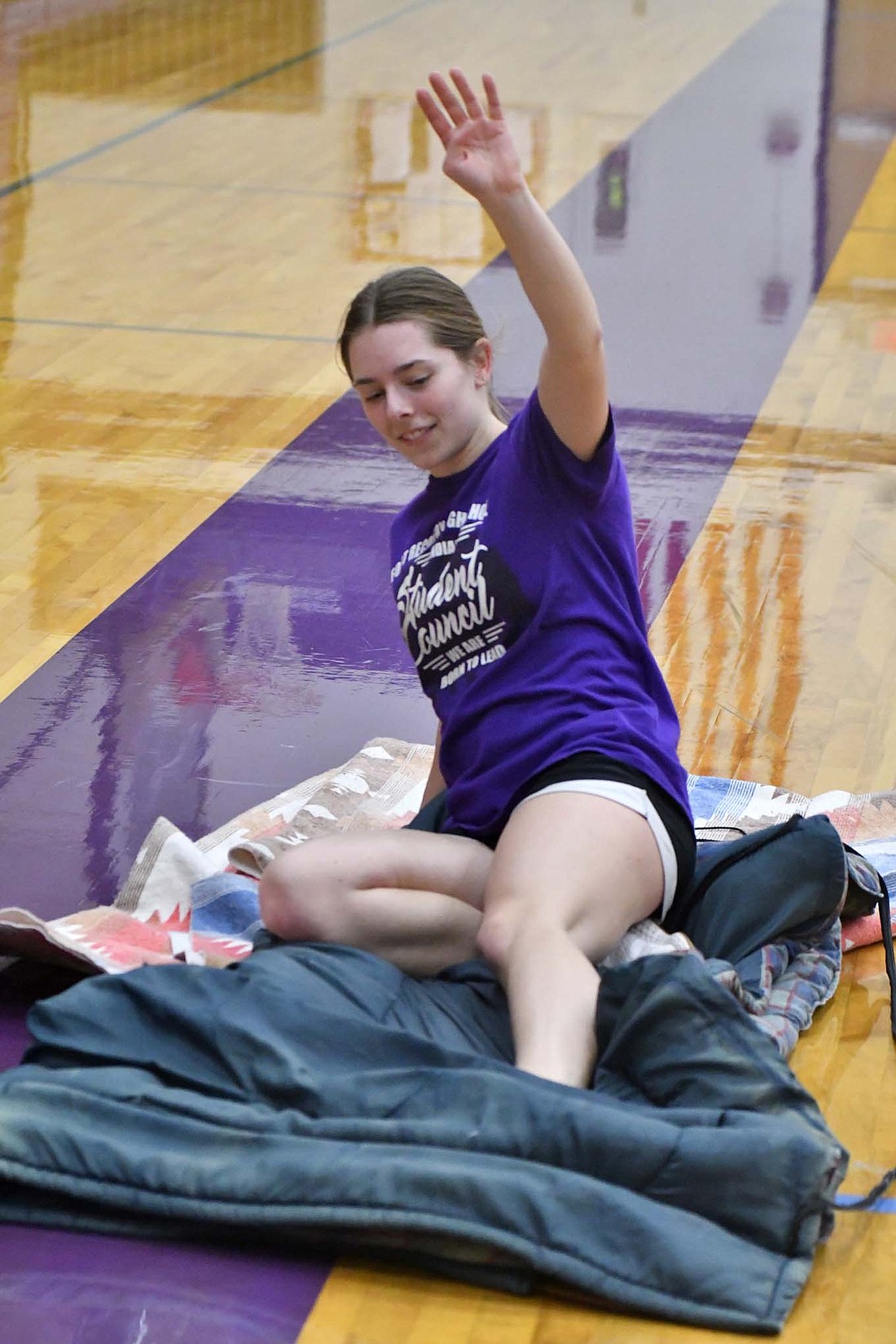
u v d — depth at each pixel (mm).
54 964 6789
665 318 17125
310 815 7781
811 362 15922
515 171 5926
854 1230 5293
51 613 10406
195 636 10164
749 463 13328
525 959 5637
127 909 7125
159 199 21484
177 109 26797
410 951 6172
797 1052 6262
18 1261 5121
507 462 6422
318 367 15383
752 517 12195
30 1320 4859
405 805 8055
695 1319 4828
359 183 22438
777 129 26094
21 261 18641
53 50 31484
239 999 5656
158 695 9422
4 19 34438
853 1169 5605
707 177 23047
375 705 9398
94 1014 5730
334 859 6082
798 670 9844
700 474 13039
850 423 14312
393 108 27219
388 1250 5086
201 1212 5082
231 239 19688
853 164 24016
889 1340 4820
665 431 13984
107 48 31828
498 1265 4980
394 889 6152
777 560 11453
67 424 13797
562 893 5785
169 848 7301
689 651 10078
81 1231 5242
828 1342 4801
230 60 31062
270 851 7238
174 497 12352
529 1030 5488
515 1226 4910
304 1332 4840
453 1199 4949
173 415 14062
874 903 6867
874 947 7047
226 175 22766
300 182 22469
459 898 6219
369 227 20250
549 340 6066
